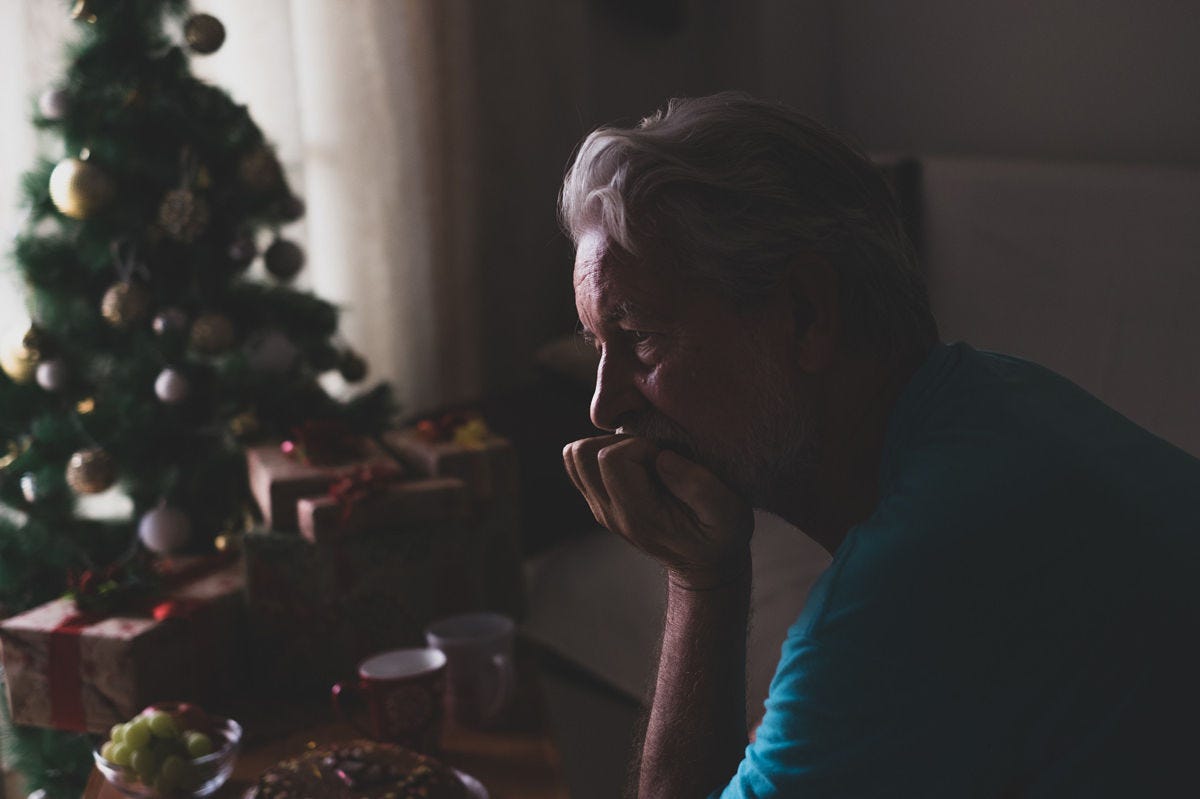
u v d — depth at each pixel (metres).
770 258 0.63
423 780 1.01
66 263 1.55
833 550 0.73
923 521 0.60
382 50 2.29
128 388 1.56
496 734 1.23
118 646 1.21
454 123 2.42
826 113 2.89
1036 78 2.46
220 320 1.53
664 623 0.87
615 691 1.72
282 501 1.33
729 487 0.71
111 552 1.64
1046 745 0.59
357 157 2.30
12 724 1.47
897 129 2.75
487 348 2.62
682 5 2.74
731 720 0.75
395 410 1.86
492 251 2.59
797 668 0.62
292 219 1.70
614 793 1.74
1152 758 0.57
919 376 0.67
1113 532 0.60
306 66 2.24
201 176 1.56
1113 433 0.66
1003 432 0.63
